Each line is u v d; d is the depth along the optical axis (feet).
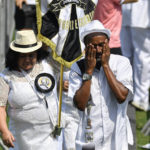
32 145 44.19
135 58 77.87
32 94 43.27
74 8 52.60
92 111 40.75
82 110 40.16
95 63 39.58
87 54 39.55
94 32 39.42
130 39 78.13
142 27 75.15
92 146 41.04
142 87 78.64
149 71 78.18
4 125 42.91
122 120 41.22
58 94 47.24
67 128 44.62
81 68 40.83
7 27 88.33
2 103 43.34
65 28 52.34
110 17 60.39
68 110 44.78
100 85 40.63
